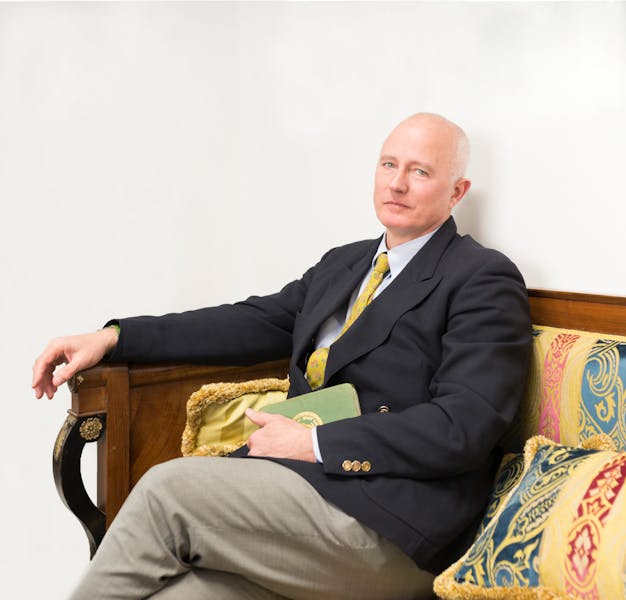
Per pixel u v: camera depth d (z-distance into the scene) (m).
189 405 1.83
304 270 2.55
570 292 1.67
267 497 1.43
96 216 3.02
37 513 3.30
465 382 1.53
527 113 1.82
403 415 1.51
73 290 3.11
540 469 1.37
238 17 2.67
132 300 3.00
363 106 2.29
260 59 2.62
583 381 1.48
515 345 1.58
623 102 1.61
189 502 1.39
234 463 1.47
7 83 3.10
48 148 3.06
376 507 1.46
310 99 2.47
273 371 2.10
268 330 2.03
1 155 3.15
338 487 1.46
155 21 2.83
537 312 1.76
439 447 1.47
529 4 1.80
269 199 2.65
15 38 3.07
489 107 1.91
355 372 1.74
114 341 1.83
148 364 1.89
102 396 1.81
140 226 2.95
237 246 2.77
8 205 3.16
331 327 1.92
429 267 1.75
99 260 3.04
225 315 2.00
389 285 1.77
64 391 3.20
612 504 1.17
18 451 3.33
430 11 2.05
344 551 1.46
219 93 2.74
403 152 1.78
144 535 1.38
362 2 2.27
